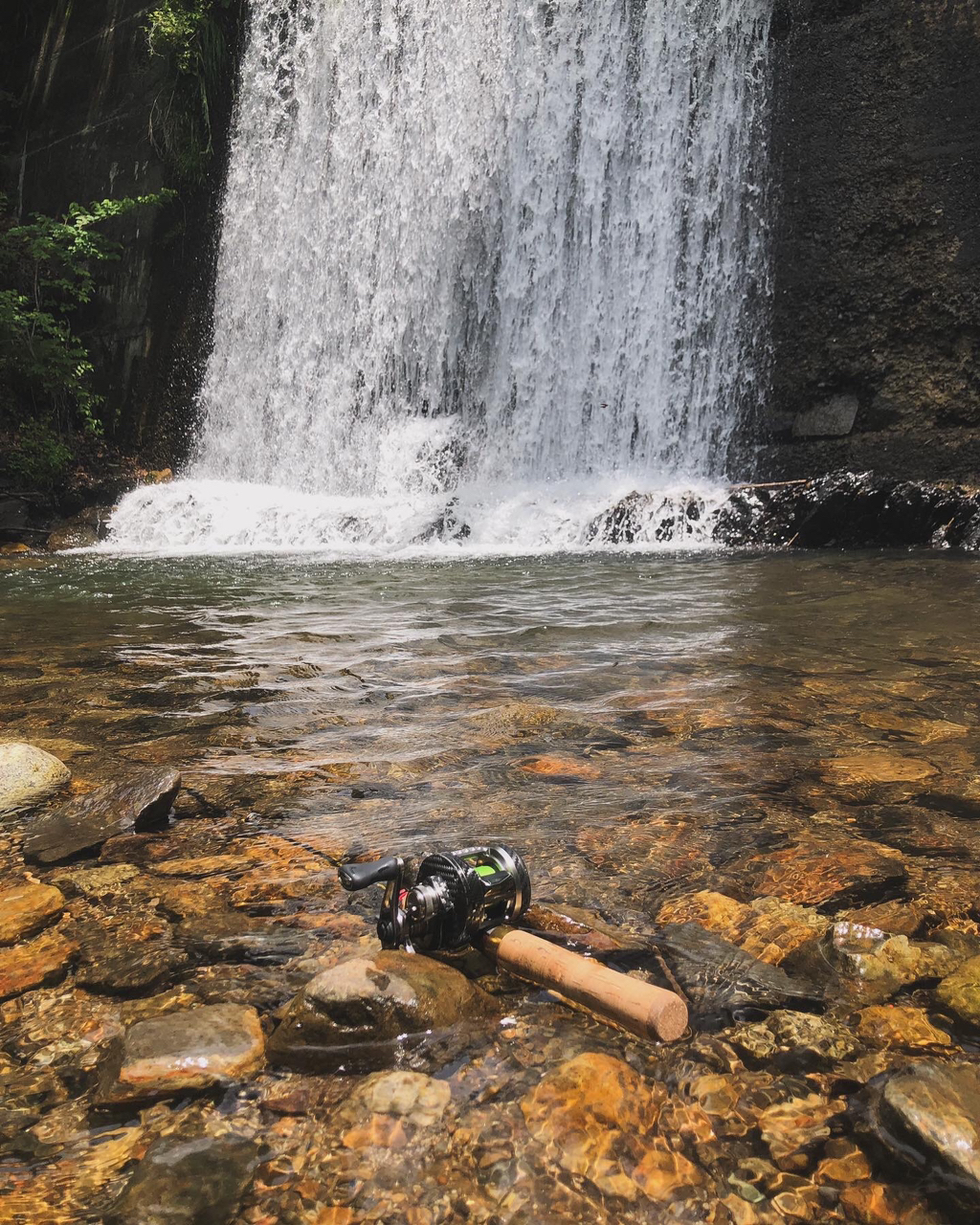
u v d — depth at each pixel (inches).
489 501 412.5
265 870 78.6
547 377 455.5
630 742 109.9
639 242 429.4
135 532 467.8
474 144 484.7
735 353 404.2
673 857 79.6
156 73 619.8
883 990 60.7
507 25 473.4
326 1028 54.8
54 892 74.5
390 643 168.1
